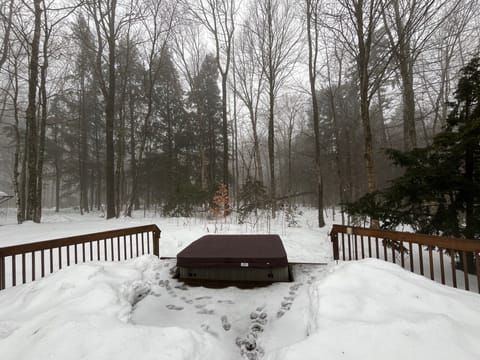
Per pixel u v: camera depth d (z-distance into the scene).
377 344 1.50
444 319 1.62
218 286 3.11
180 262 3.35
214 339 1.99
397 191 3.84
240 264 3.25
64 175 22.70
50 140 20.33
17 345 1.69
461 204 3.61
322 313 1.92
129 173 19.55
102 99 19.80
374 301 1.96
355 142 12.94
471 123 3.37
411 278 2.34
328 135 15.88
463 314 1.77
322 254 4.98
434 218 3.76
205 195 11.23
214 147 19.88
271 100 12.60
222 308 2.59
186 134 19.59
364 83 6.16
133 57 17.09
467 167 3.62
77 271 2.87
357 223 6.34
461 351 1.40
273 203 10.09
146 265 3.77
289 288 2.98
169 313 2.49
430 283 2.26
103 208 20.30
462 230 3.46
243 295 2.85
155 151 19.83
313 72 10.77
